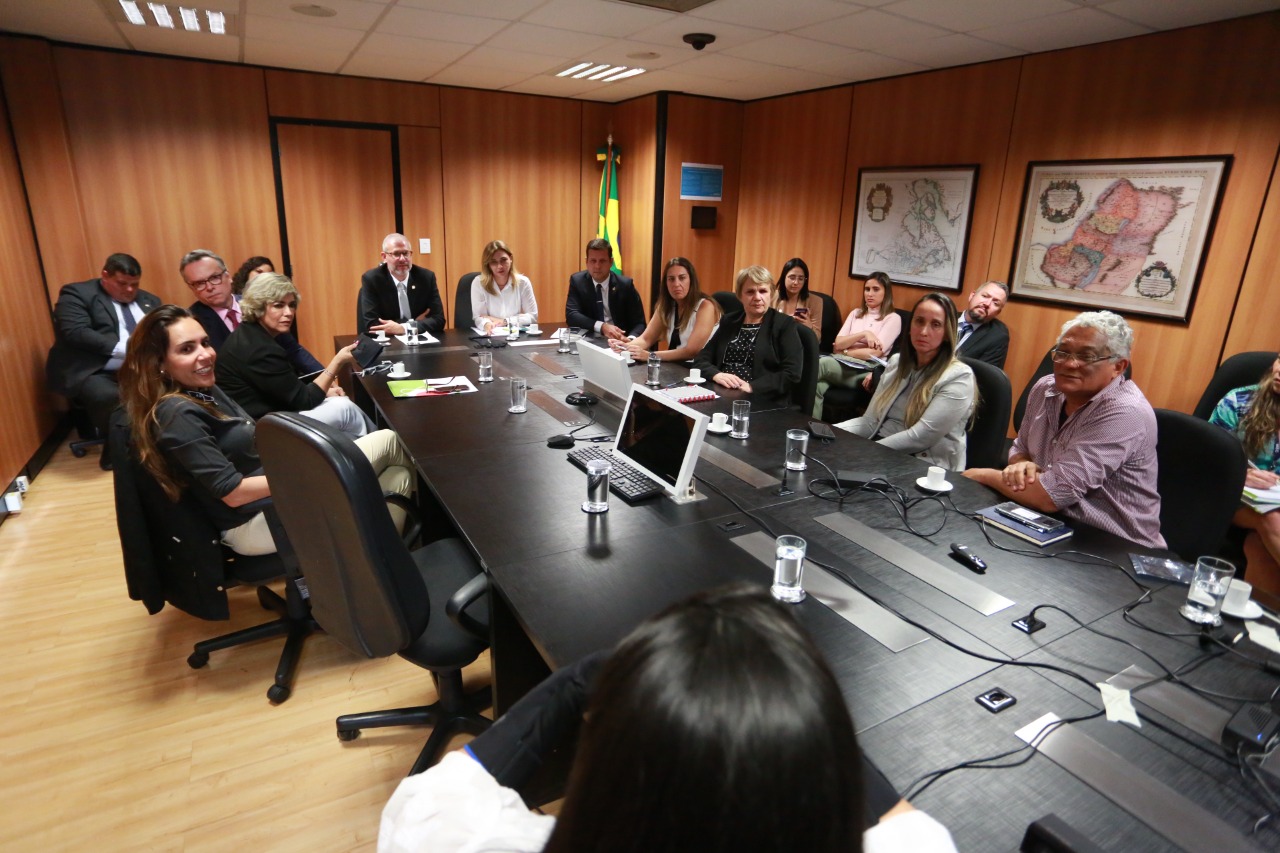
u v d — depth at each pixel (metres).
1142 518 1.83
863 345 4.69
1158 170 3.51
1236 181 3.25
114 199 4.75
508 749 0.66
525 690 1.66
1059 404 2.07
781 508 1.86
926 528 1.75
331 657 2.32
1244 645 1.27
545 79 5.29
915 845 0.58
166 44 4.37
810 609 1.36
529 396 2.95
